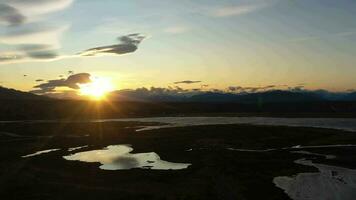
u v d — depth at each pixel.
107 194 51.22
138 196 49.81
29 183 57.81
